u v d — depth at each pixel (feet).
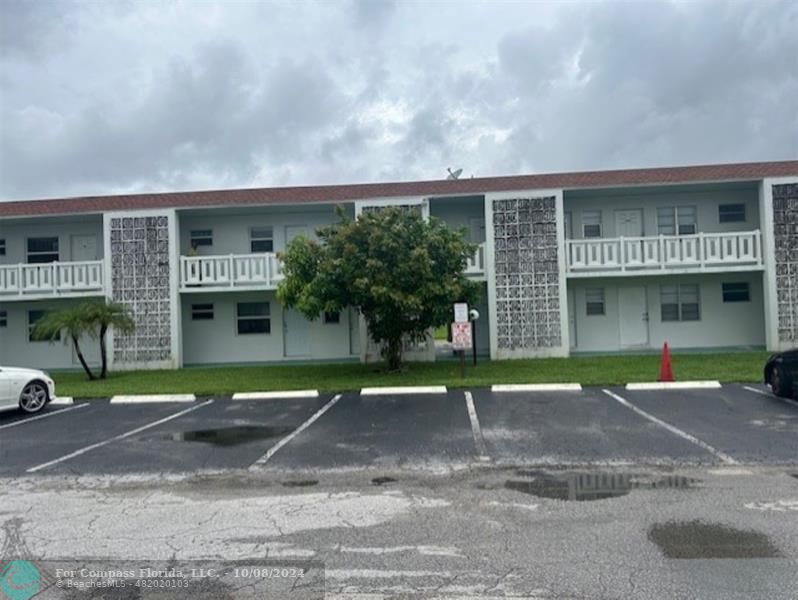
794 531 15.53
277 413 35.70
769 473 20.92
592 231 66.59
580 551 14.57
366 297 48.16
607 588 12.64
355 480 21.44
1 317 70.44
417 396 39.96
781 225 58.54
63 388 47.98
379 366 58.34
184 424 33.19
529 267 60.18
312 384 46.06
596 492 19.27
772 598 12.05
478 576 13.37
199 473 23.00
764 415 30.83
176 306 63.10
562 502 18.35
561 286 59.67
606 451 24.58
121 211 63.62
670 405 34.12
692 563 13.74
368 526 16.70
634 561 13.92
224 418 34.65
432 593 12.61
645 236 64.59
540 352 59.98
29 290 64.69
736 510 17.21
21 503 19.63
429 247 48.93
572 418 31.32
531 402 36.27
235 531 16.58
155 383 49.90
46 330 54.13
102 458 25.85
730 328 65.46
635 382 41.32
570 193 64.85
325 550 15.06
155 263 63.21
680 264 60.23
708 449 24.41
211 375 55.42
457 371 51.37
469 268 61.67
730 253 60.03
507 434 28.17
